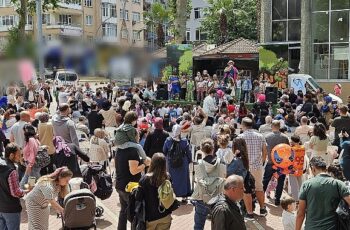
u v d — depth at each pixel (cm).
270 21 3503
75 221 703
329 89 3222
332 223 619
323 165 652
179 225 943
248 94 2711
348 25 3150
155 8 6412
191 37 7738
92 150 1164
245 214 946
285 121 1550
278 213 1012
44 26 6094
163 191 651
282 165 995
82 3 6481
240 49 3669
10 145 707
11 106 1762
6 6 6147
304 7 3244
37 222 692
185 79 2930
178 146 1019
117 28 6981
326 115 1936
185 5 3788
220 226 543
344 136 1175
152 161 659
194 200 801
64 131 1005
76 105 2100
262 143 973
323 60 3256
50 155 1013
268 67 2906
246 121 980
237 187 554
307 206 637
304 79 2781
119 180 787
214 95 2277
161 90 2941
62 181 733
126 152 781
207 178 778
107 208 1055
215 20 5616
